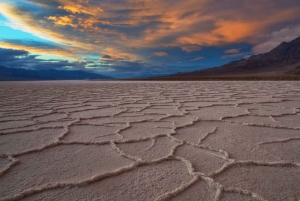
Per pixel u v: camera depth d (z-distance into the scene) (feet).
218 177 4.02
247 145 5.85
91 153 5.38
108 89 30.58
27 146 5.85
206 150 5.53
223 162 4.73
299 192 3.50
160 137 6.73
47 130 7.56
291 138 6.35
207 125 8.21
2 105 14.01
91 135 6.97
